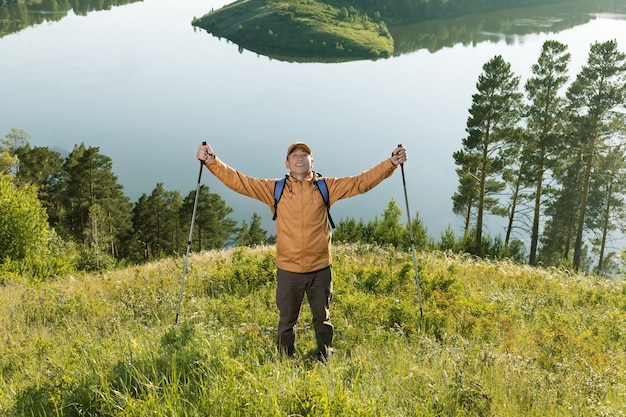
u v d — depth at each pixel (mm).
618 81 43938
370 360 5516
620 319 8109
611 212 51094
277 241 5941
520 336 6855
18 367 6391
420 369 5188
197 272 10867
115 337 6648
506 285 11375
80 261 37781
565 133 46406
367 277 9625
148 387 4441
